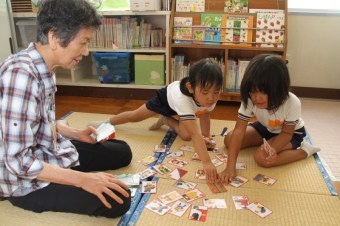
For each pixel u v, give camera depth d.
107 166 1.60
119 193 1.20
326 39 3.02
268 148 1.64
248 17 2.76
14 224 1.20
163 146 1.90
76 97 3.16
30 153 1.05
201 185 1.49
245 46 2.74
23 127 0.99
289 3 3.07
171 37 2.82
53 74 1.15
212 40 2.80
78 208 1.21
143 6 2.81
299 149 1.76
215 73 1.56
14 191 1.18
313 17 2.98
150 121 2.32
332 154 1.99
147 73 2.99
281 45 2.72
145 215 1.27
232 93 2.86
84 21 1.00
